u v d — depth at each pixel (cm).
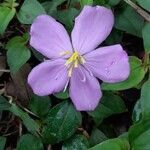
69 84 11
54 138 11
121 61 10
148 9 11
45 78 10
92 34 10
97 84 10
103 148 10
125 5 12
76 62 10
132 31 12
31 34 10
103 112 11
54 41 10
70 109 11
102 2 12
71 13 12
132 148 10
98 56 10
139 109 11
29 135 11
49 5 12
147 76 11
